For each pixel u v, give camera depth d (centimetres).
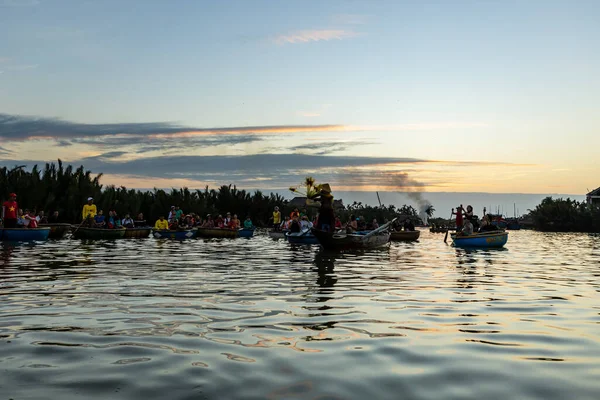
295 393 316
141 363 372
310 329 487
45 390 316
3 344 421
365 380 342
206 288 743
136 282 800
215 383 332
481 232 1998
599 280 905
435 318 546
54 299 638
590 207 5331
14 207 1797
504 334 477
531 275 980
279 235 2503
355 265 1126
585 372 363
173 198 3638
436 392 321
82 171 2970
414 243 2270
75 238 2089
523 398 312
